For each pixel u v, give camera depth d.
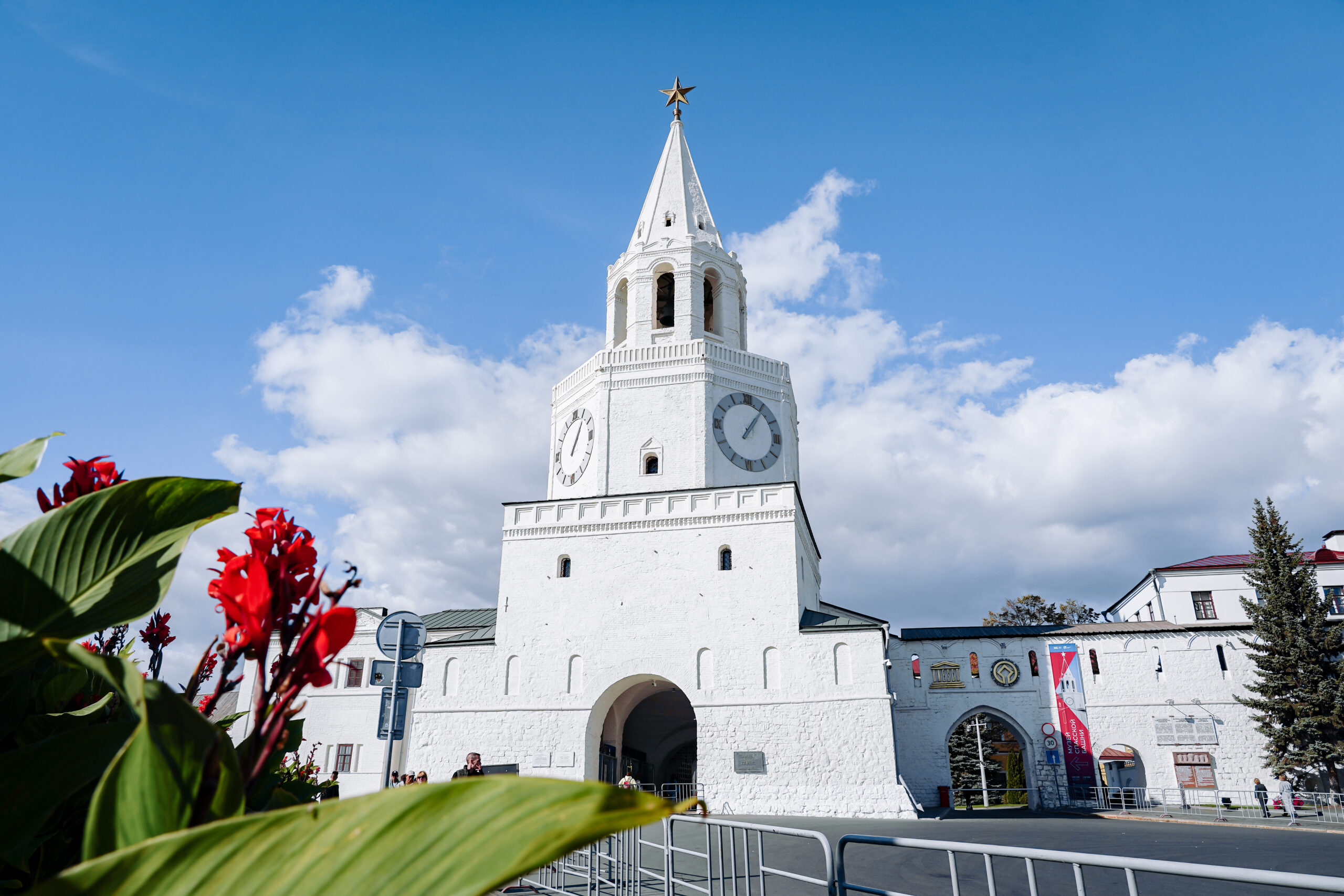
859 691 29.19
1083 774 36.91
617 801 1.47
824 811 27.84
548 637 32.38
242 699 36.09
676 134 42.78
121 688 1.83
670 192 40.66
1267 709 36.25
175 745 1.78
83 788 3.11
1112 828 23.97
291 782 4.40
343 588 2.46
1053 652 38.97
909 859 16.52
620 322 39.41
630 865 12.20
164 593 2.54
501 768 24.23
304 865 1.46
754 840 19.12
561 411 39.03
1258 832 24.12
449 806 1.48
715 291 39.50
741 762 29.14
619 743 35.62
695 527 32.88
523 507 34.81
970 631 40.25
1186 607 46.97
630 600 32.28
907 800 27.36
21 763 2.31
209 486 2.52
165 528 2.51
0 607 2.33
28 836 2.29
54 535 2.35
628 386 36.12
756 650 30.55
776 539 31.92
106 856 1.38
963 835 20.77
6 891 2.83
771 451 35.97
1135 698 37.81
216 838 1.43
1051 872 14.96
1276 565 39.38
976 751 63.88
